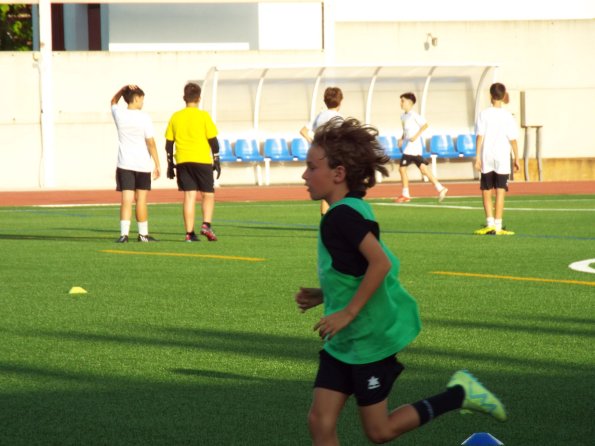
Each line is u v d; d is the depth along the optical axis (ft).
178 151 92.27
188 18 202.59
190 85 92.94
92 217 123.95
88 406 34.68
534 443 30.30
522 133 211.41
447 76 199.93
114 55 192.44
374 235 24.85
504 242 90.43
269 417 33.22
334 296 25.40
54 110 191.21
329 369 25.55
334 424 25.50
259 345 44.96
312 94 196.44
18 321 51.19
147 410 34.14
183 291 61.11
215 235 98.84
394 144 198.80
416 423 25.96
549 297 58.44
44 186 190.60
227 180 197.16
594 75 211.41
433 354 42.93
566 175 211.61
